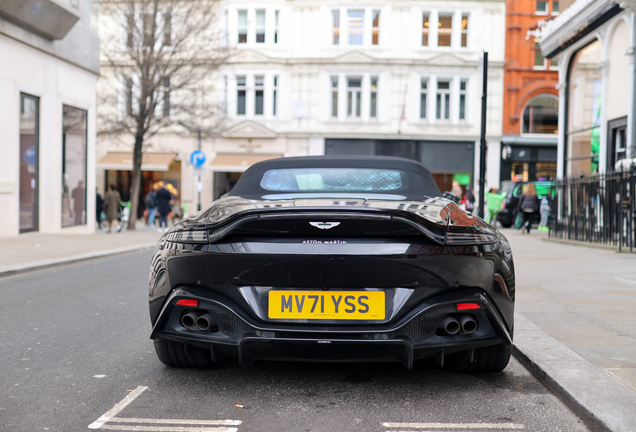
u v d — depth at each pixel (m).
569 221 13.16
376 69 28.25
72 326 4.91
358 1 28.27
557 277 7.46
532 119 29.14
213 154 29.02
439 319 2.99
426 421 2.81
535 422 2.81
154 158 28.67
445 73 28.55
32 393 3.18
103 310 5.64
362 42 28.58
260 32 28.80
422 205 3.22
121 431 2.65
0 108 12.91
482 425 2.77
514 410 2.97
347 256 2.85
